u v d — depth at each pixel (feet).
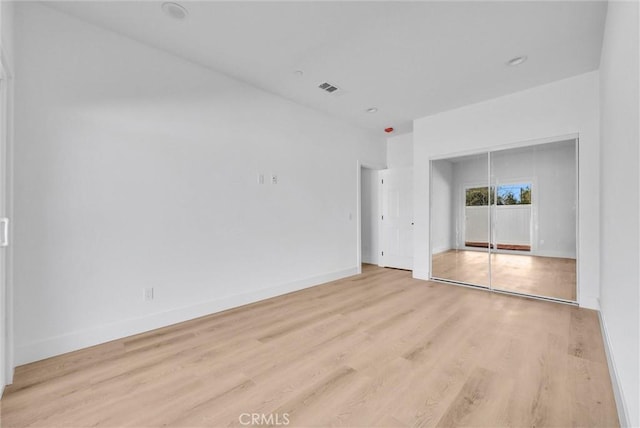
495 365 6.47
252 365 6.61
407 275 16.06
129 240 8.29
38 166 6.89
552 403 5.17
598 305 9.91
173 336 8.20
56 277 7.13
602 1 6.80
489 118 12.64
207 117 10.06
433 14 7.37
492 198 12.78
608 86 7.04
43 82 6.99
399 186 17.78
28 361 6.70
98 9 7.20
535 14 7.31
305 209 13.55
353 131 16.24
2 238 5.43
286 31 8.10
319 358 6.88
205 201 9.97
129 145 8.32
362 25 7.83
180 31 8.09
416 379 5.98
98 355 7.09
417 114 14.52
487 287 12.96
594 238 10.09
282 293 12.37
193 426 4.74
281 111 12.50
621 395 4.86
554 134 10.94
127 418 4.92
